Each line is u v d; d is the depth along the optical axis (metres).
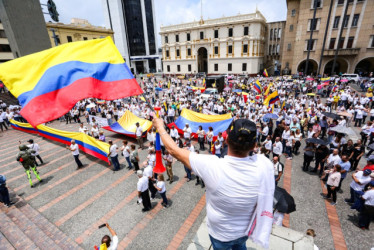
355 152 9.61
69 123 19.91
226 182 1.11
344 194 8.36
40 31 17.84
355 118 15.41
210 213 1.28
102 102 22.88
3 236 6.07
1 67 2.94
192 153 1.27
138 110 19.52
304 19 38.56
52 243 6.25
